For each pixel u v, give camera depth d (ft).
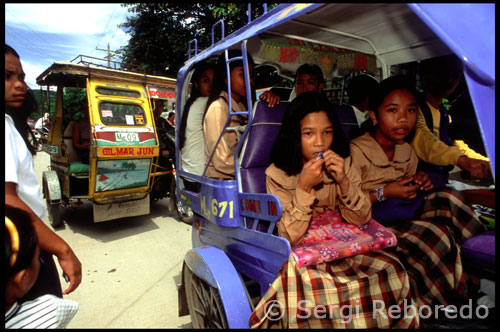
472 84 3.38
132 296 9.49
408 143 6.90
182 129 8.35
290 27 6.31
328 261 4.74
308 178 4.88
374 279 4.55
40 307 4.27
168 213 18.15
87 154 16.52
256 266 5.71
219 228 6.78
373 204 6.23
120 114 14.40
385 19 5.92
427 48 7.40
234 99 7.25
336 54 8.40
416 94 5.82
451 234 5.33
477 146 8.64
